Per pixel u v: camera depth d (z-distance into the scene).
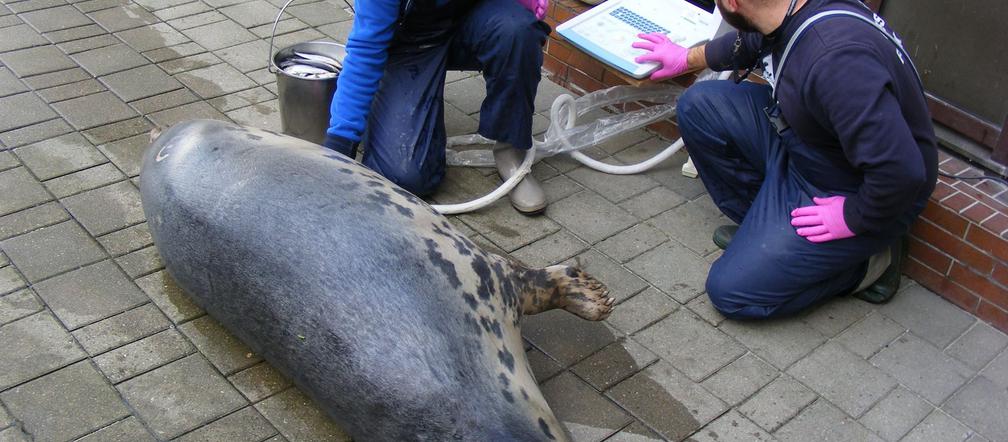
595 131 4.73
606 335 3.64
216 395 3.27
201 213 3.21
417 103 4.18
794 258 3.60
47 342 3.42
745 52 3.96
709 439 3.23
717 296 3.72
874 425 3.34
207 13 5.76
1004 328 3.82
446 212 4.20
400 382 2.76
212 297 3.25
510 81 4.10
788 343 3.68
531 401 2.86
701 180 4.56
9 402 3.18
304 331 2.95
